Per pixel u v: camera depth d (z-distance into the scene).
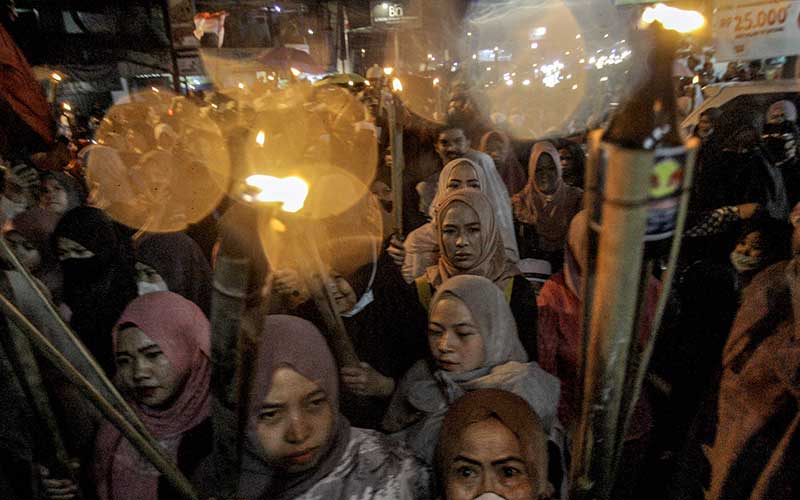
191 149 4.36
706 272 2.41
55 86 7.22
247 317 0.80
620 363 0.53
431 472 1.53
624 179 0.45
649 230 0.47
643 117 0.45
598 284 0.49
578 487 0.62
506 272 2.44
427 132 4.36
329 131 6.15
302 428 1.35
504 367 1.76
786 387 1.76
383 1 22.23
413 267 3.06
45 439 1.09
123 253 2.50
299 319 1.47
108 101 11.15
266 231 0.79
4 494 1.51
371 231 2.47
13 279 1.01
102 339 2.34
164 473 0.90
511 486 1.31
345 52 21.59
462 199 2.38
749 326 1.90
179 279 2.61
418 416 1.80
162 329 1.62
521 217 3.98
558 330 2.32
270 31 18.50
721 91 4.01
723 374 1.99
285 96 8.85
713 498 1.96
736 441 1.88
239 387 0.83
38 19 10.25
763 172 3.61
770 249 2.29
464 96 6.54
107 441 1.58
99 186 3.67
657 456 2.48
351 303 2.27
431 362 1.92
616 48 14.07
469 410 1.36
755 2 3.94
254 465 1.38
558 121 12.45
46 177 3.70
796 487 1.68
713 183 3.83
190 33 12.15
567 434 1.88
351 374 1.70
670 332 2.51
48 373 1.62
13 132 2.44
